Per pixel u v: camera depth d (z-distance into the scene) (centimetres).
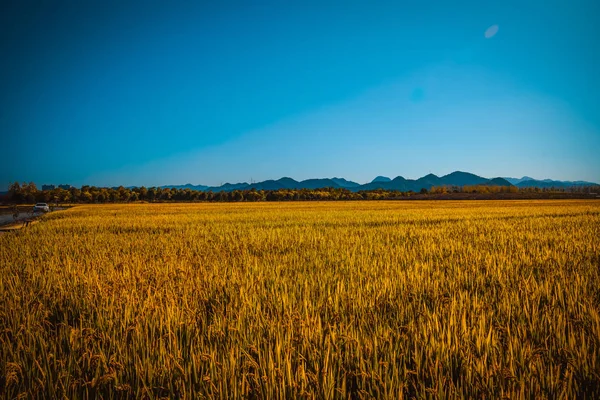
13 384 313
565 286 571
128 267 779
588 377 301
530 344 358
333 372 310
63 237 1481
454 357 337
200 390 289
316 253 988
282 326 401
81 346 374
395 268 750
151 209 4984
